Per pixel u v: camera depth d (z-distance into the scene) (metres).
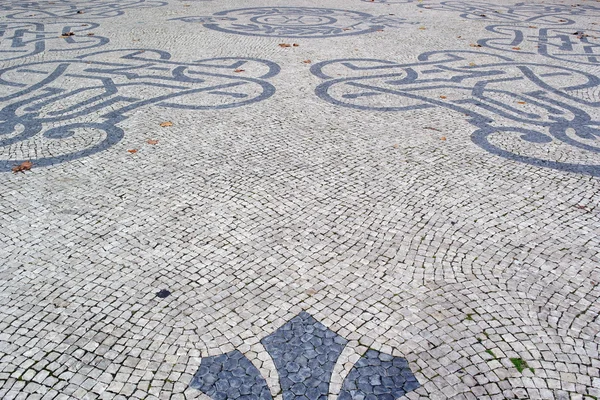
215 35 10.04
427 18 11.80
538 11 12.70
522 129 5.86
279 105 6.54
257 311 3.16
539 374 2.73
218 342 2.94
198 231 3.92
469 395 2.62
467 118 6.17
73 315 3.11
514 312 3.15
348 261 3.60
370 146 5.39
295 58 8.59
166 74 7.71
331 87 7.23
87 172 4.80
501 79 7.60
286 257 3.64
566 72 7.92
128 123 5.93
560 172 4.87
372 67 8.16
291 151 5.26
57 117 6.08
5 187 4.52
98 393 2.62
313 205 4.27
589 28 10.84
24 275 3.44
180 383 2.69
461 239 3.85
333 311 3.16
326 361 2.83
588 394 2.62
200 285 3.37
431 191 4.50
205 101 6.66
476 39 9.91
